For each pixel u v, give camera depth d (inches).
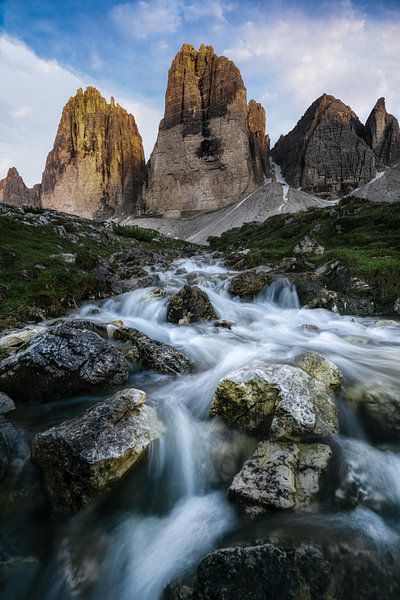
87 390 296.0
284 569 131.3
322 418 219.0
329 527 158.1
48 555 169.9
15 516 189.2
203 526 173.8
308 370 269.6
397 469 204.1
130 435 205.8
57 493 188.2
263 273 847.7
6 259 773.9
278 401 220.2
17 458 214.2
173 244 3464.6
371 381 294.2
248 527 164.2
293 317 633.0
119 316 599.5
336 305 690.2
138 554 166.7
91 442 192.4
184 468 218.2
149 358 347.9
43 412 274.7
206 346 417.4
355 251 978.7
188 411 259.8
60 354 297.9
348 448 215.3
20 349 322.7
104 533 179.2
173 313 576.4
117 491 192.9
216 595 126.8
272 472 184.4
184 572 149.0
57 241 1459.2
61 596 156.0
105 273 944.9
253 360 334.3
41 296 572.7
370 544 151.3
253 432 225.9
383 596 133.0
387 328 535.2
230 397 241.0
